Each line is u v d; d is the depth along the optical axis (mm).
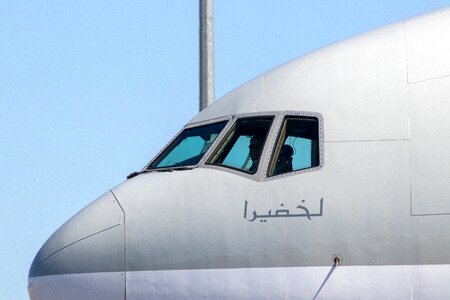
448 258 65312
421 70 69062
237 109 71688
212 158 70438
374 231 66125
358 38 73438
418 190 66125
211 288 67625
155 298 68375
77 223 71375
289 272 66688
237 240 67688
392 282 65562
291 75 72125
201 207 68750
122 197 70812
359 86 69562
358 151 67438
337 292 65875
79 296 69812
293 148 68938
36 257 72938
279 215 67312
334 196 66875
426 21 72688
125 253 69375
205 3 89438
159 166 72625
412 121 67500
